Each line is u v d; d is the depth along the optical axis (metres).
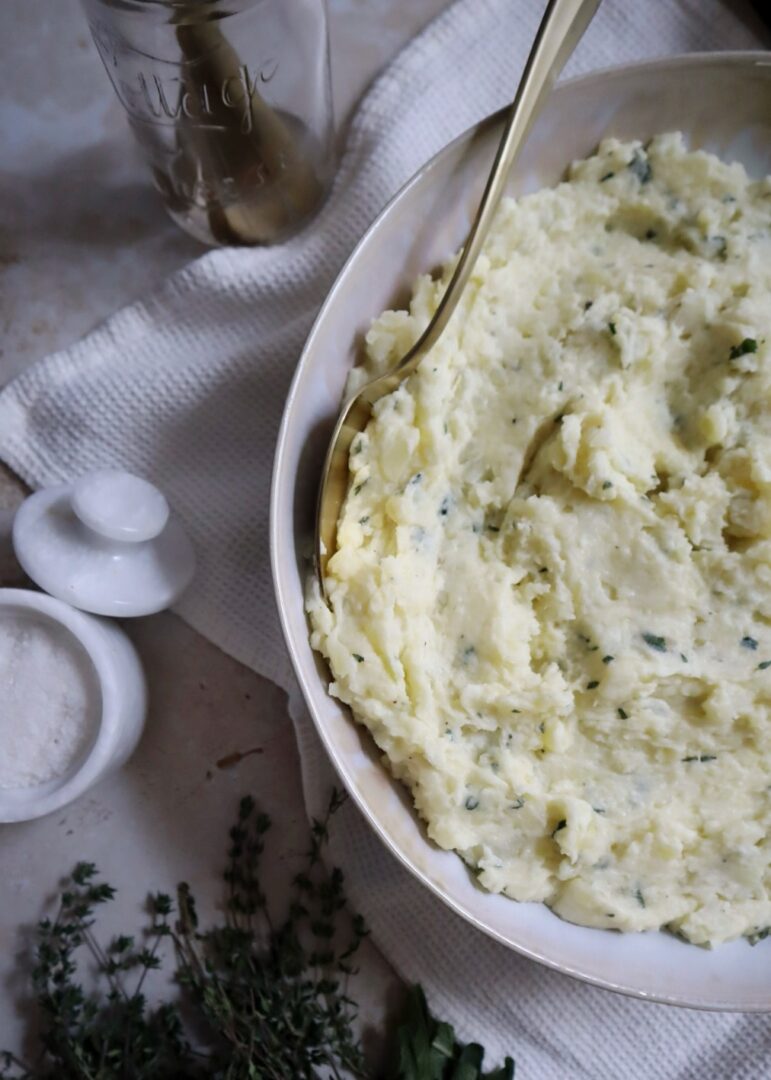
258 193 0.52
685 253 0.49
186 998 0.54
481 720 0.47
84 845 0.55
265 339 0.54
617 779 0.48
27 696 0.53
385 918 0.53
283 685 0.53
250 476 0.54
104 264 0.55
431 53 0.53
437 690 0.47
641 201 0.49
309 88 0.50
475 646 0.47
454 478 0.48
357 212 0.53
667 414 0.48
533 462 0.48
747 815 0.48
